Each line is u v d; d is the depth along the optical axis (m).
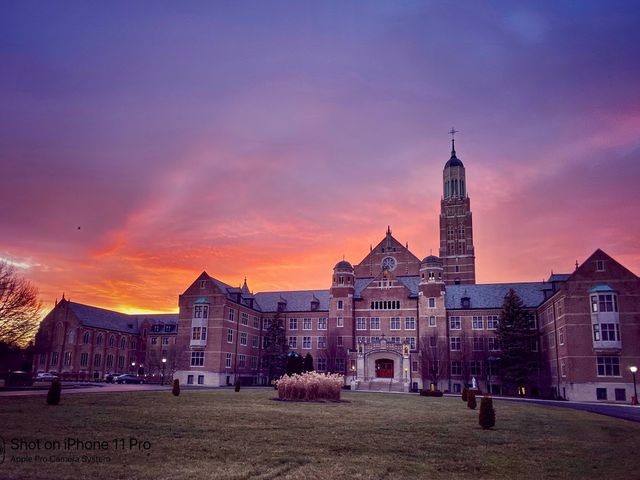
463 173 131.50
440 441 22.98
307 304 105.12
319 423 27.92
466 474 16.22
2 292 73.88
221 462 16.64
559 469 17.41
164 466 15.80
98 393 46.09
